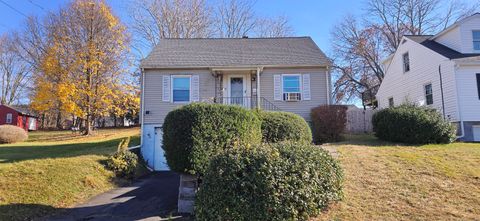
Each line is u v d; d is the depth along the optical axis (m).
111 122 41.31
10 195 8.30
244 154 5.85
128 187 10.69
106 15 24.84
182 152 7.16
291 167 5.62
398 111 13.09
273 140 9.78
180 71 16.56
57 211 8.02
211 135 7.25
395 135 12.94
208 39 19.89
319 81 16.64
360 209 6.01
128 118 38.16
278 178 5.45
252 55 17.55
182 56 17.33
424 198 6.44
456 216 5.61
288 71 16.75
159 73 16.50
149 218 6.96
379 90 24.59
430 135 12.38
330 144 13.14
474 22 17.03
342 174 6.57
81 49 23.52
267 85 16.66
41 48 29.81
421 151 10.41
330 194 5.98
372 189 6.99
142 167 14.12
